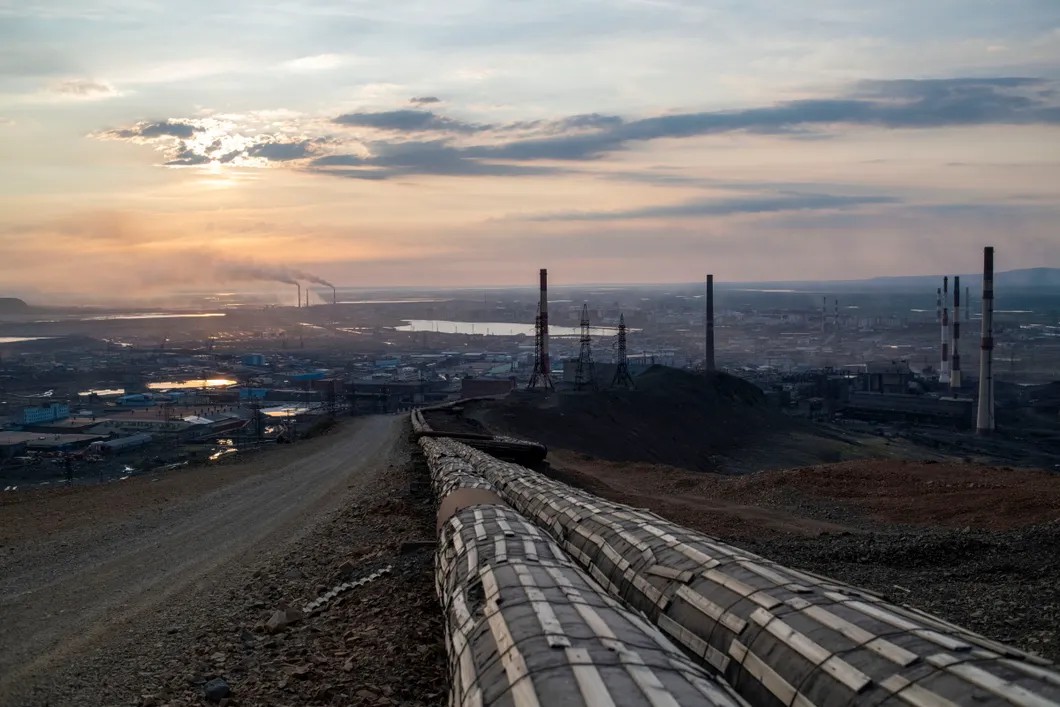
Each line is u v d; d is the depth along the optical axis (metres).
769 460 70.88
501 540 7.76
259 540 15.63
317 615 9.91
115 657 9.05
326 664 8.05
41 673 8.71
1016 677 3.62
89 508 19.78
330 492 22.17
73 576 13.08
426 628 8.65
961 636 4.32
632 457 58.91
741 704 4.28
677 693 4.00
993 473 21.50
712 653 5.18
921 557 12.53
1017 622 8.90
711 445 75.44
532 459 27.94
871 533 15.43
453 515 10.16
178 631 9.84
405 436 40.22
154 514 18.86
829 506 19.58
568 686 4.06
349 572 11.77
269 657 8.48
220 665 8.35
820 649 4.41
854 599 5.01
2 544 15.57
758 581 5.64
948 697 3.60
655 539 7.47
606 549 7.96
